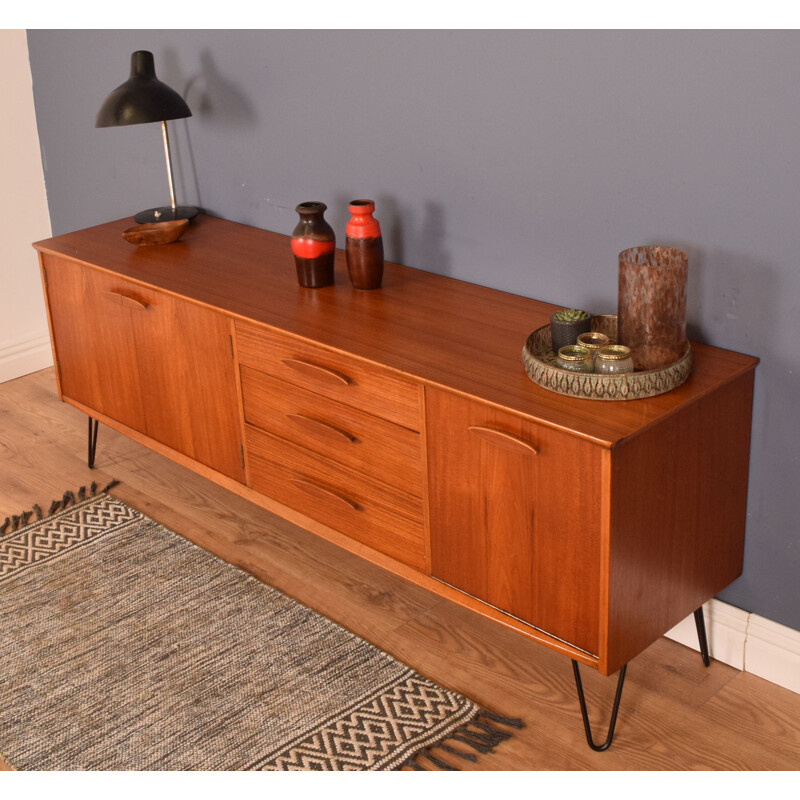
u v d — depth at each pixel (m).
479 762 1.96
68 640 2.34
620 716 2.06
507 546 1.93
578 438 1.72
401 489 2.10
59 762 2.00
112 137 3.28
